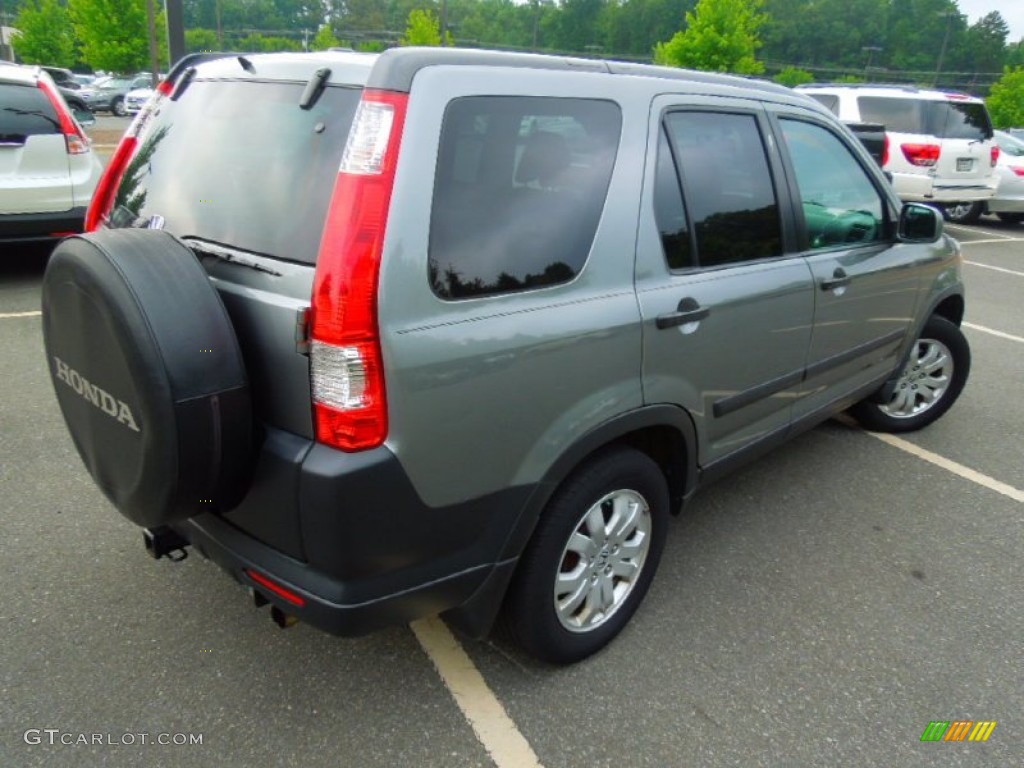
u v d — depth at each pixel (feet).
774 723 8.34
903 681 9.02
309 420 6.52
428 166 6.54
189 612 9.61
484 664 9.00
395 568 6.93
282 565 6.91
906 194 39.01
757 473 13.98
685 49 85.56
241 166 7.59
